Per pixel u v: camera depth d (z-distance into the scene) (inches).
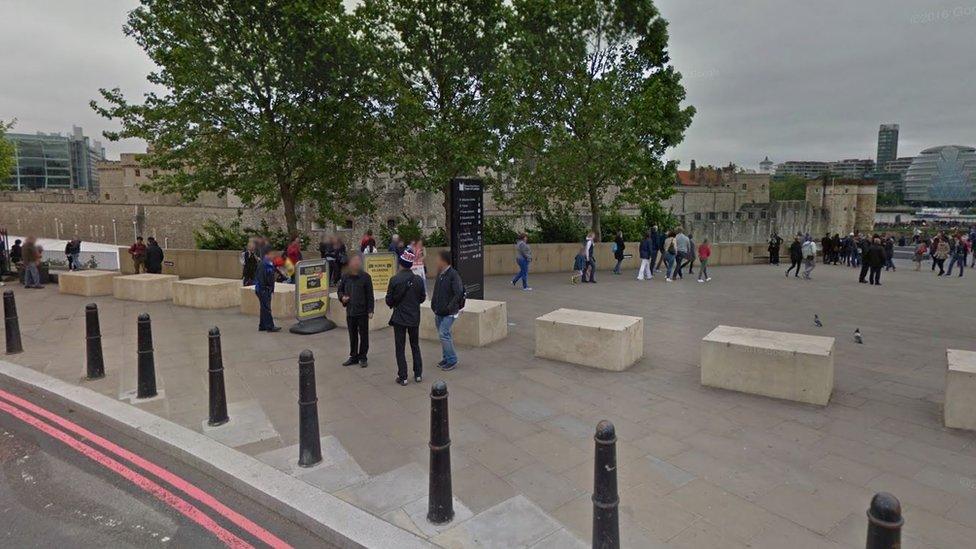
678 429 217.0
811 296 585.0
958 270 995.3
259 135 637.3
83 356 332.2
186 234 1820.9
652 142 865.5
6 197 2220.7
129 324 429.4
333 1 646.5
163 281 560.1
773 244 1103.0
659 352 333.4
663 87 839.7
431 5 651.5
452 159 681.0
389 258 508.1
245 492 176.2
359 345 330.3
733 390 259.4
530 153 855.1
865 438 207.3
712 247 1075.9
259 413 237.0
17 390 277.6
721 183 2994.6
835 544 143.9
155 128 647.1
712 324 420.2
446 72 679.1
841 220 2918.3
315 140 659.4
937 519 154.8
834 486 173.2
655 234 818.2
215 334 221.6
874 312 482.0
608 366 294.5
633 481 177.0
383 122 693.3
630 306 506.3
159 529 157.9
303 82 627.5
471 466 188.1
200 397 257.1
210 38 636.1
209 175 647.1
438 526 152.7
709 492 170.1
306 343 363.3
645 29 815.1
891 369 295.4
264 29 625.6
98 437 219.3
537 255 830.5
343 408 243.4
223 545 151.1
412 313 272.1
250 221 1635.1
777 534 148.5
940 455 193.3
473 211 453.4
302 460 187.8
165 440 206.7
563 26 769.6
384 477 180.5
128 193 2269.9
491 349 342.3
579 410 238.2
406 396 258.4
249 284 547.8
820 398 239.5
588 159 801.6
